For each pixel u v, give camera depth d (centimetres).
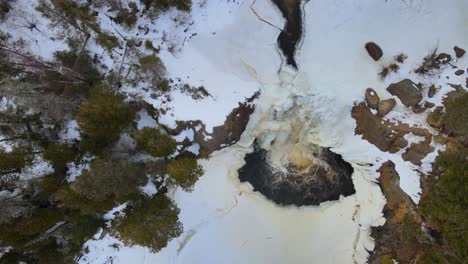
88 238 1845
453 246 1579
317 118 1838
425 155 1756
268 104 1844
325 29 1762
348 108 1808
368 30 1736
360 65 1761
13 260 1720
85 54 1822
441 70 1714
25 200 1722
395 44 1731
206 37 1822
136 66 1822
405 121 1767
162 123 1900
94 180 1539
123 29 1812
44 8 1786
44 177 1742
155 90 1852
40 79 1795
